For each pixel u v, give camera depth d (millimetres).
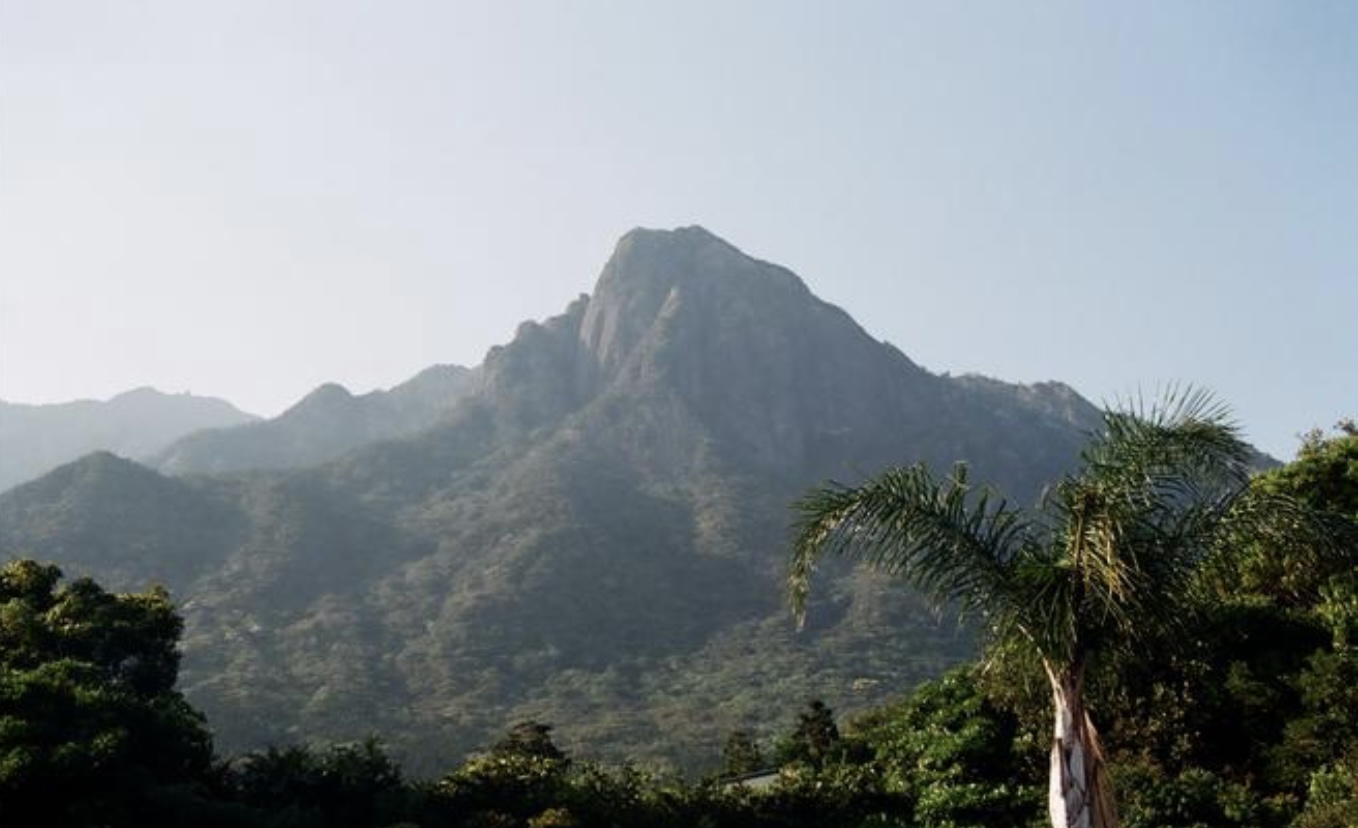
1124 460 12711
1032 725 20531
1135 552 12008
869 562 13320
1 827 15938
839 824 21188
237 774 21141
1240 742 19031
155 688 25781
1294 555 13016
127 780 17734
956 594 12875
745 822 21156
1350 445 23672
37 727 17219
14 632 23703
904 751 22797
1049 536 12742
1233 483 12734
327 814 19922
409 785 20984
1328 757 17344
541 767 21672
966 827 19141
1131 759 19344
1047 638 11625
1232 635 19453
